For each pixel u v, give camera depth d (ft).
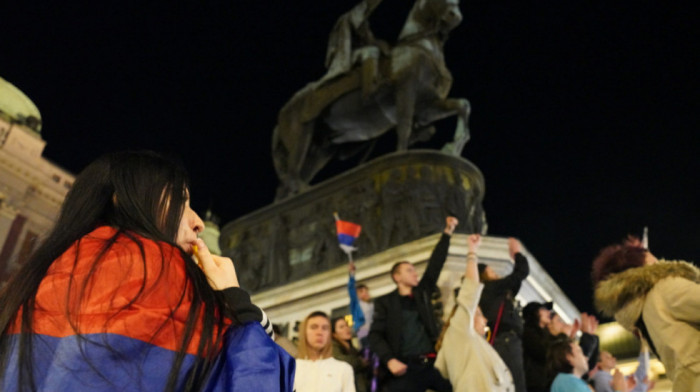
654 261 15.19
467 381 20.49
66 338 5.08
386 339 23.21
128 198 6.33
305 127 54.60
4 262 72.64
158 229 6.30
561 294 44.19
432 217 43.91
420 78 50.06
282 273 48.01
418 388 21.81
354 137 55.52
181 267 5.80
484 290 25.32
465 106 50.72
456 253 37.83
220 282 6.40
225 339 5.76
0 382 5.10
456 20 51.60
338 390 18.52
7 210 75.20
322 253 47.11
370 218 45.34
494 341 24.47
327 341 19.49
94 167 6.69
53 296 5.34
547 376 20.59
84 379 4.87
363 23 54.34
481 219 46.57
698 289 12.86
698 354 12.57
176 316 5.39
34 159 80.02
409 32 52.31
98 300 5.24
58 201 81.56
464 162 47.01
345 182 48.52
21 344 5.08
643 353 27.99
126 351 5.03
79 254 5.61
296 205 50.34
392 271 24.71
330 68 55.06
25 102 83.92
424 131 54.03
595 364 27.84
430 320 23.47
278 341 19.93
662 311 13.38
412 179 45.42
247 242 51.70
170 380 5.06
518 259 25.77
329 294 42.88
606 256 15.56
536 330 25.26
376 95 51.19
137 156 6.81
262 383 5.47
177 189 6.74
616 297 14.25
